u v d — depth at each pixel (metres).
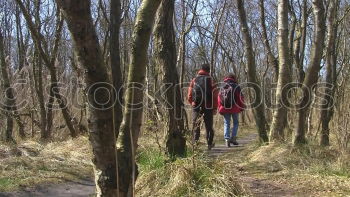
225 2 18.97
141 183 5.92
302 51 12.91
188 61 26.52
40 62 12.80
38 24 12.73
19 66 15.68
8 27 19.09
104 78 3.05
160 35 6.82
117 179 3.22
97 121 3.13
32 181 6.98
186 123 8.66
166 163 6.16
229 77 11.48
